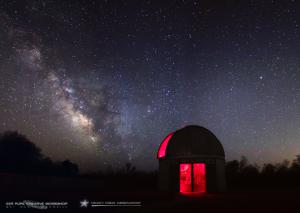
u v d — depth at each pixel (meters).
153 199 13.00
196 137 16.84
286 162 27.83
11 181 16.02
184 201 11.73
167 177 16.83
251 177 26.28
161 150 18.27
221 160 17.06
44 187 18.38
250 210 9.38
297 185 21.73
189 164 16.94
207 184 16.12
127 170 30.41
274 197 12.94
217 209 9.68
